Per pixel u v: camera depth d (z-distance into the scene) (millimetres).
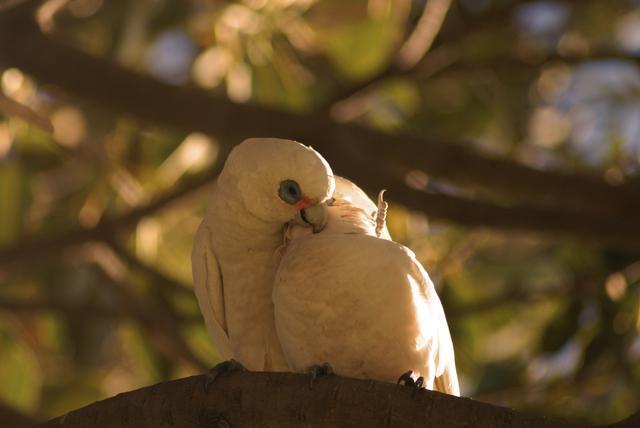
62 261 12938
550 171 10070
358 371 5602
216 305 6355
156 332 11906
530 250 14086
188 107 9828
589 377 11508
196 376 5184
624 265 11703
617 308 11578
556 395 11555
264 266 6188
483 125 13992
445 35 12273
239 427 5059
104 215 11922
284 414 4988
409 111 13758
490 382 11859
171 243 13656
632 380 11547
